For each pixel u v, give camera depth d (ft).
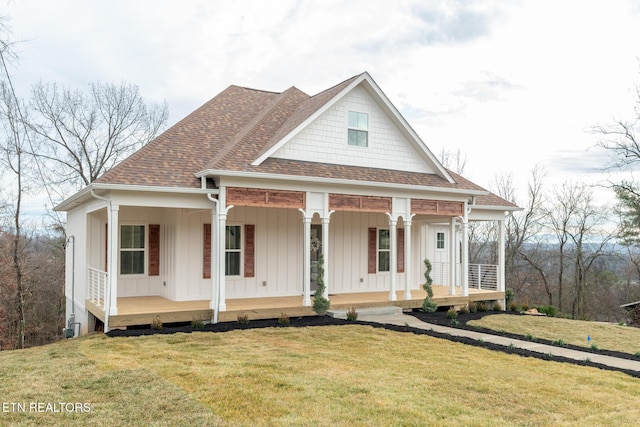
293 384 24.48
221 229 42.78
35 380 24.94
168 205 41.81
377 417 20.31
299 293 55.36
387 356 32.32
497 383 26.02
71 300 62.03
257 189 44.50
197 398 22.17
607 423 20.54
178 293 48.60
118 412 20.45
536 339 40.86
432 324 46.80
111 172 41.09
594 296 121.80
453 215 57.62
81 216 55.42
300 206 46.78
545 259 126.93
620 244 102.53
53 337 109.50
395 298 52.85
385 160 55.01
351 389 23.95
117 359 29.37
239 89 65.82
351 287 59.72
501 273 63.98
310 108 52.21
